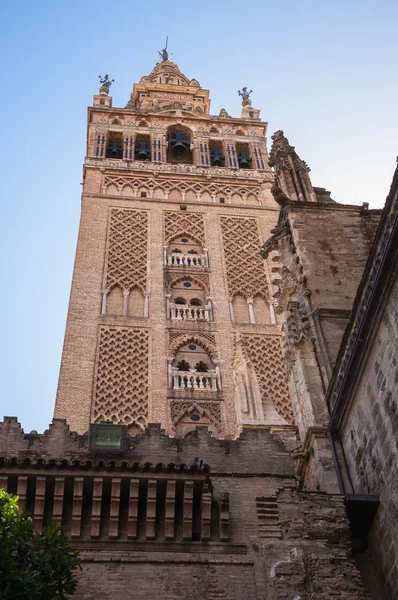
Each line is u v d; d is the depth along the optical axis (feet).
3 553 45.73
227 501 62.69
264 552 59.62
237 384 106.01
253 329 134.72
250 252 153.17
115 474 63.46
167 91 214.90
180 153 191.62
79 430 111.86
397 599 58.29
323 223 95.86
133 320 132.87
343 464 70.03
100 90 204.64
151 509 62.54
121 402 117.60
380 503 62.49
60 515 62.03
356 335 66.33
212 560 60.03
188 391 120.67
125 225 155.43
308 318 83.66
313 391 76.59
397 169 59.62
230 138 190.70
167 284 142.51
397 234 58.95
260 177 176.65
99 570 58.90
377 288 62.28
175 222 158.81
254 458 69.31
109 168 172.24
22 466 63.21
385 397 62.03
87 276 140.46
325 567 58.49
